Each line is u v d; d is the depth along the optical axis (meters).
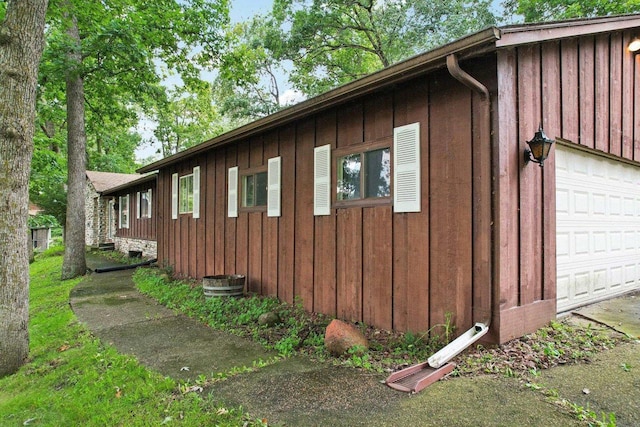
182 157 8.79
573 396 2.55
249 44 18.89
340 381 3.04
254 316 5.25
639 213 5.81
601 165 5.05
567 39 4.35
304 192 5.71
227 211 7.64
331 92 4.48
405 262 4.23
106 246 16.84
